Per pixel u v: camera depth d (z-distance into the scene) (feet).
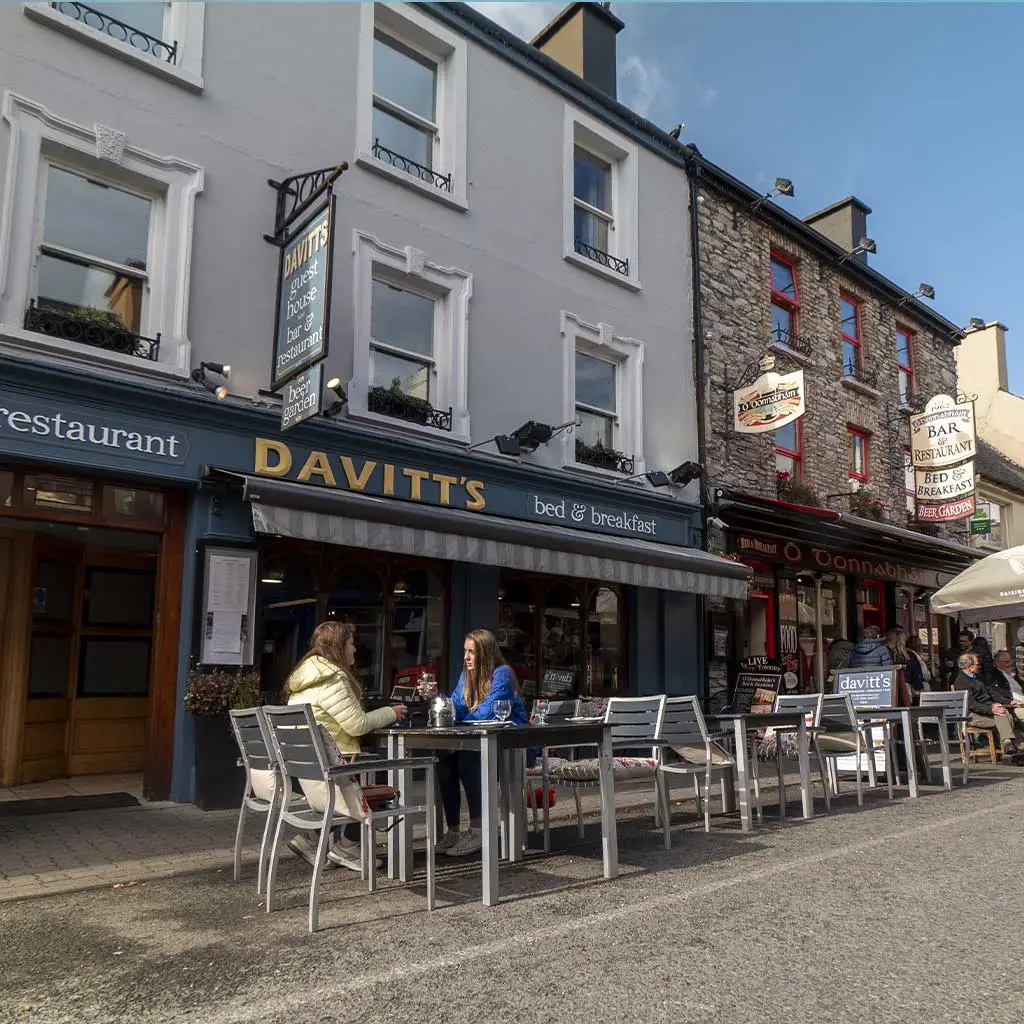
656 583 36.99
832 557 51.88
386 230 33.68
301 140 31.63
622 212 44.01
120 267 27.37
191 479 27.07
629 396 42.65
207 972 12.69
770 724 24.08
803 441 52.90
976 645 47.03
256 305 29.76
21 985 12.28
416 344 35.06
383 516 28.35
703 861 19.57
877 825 23.89
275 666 29.30
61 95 26.27
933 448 56.18
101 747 31.89
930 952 13.21
